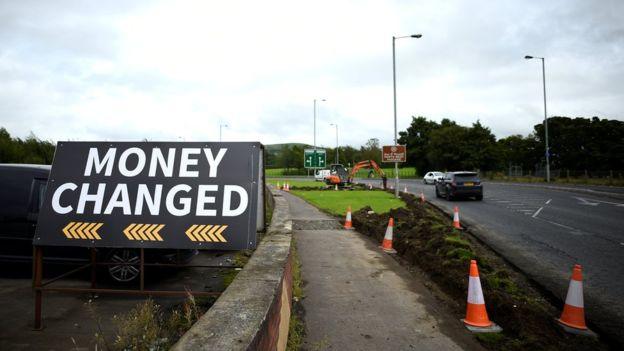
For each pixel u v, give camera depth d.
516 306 5.00
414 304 5.52
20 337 4.11
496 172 58.78
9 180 6.40
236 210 4.43
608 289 6.21
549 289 6.21
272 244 5.40
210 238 4.34
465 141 68.38
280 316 3.47
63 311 4.89
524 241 10.09
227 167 4.60
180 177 4.55
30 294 5.51
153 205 4.45
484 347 4.27
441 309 5.36
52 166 4.60
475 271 4.92
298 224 12.96
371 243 9.88
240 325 2.43
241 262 7.42
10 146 31.77
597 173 44.31
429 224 9.80
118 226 4.37
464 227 12.51
